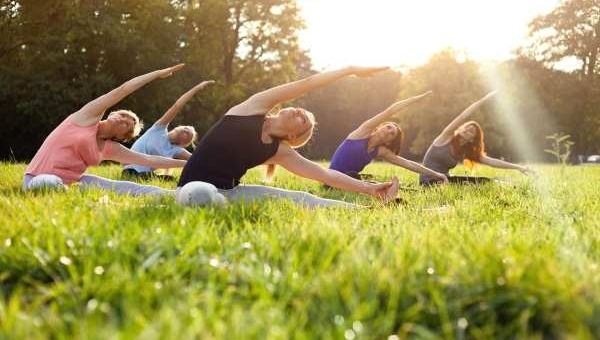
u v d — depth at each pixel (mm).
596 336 1661
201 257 2359
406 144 61531
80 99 29875
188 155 9188
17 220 2963
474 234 2885
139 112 33219
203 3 35969
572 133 48219
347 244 2688
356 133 7824
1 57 30328
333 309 1860
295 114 4809
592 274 2066
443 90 52406
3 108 30344
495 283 1991
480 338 1730
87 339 1578
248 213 3656
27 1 29047
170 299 1911
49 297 2066
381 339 1721
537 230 3236
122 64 32531
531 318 1863
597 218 3814
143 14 33312
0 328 1674
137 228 2717
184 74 34969
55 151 5855
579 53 47500
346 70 4750
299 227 2982
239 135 4812
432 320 1856
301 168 4977
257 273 2145
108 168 12203
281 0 39344
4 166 10328
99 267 2180
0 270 2361
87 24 29750
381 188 4949
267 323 1711
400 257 2273
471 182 8219
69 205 3965
